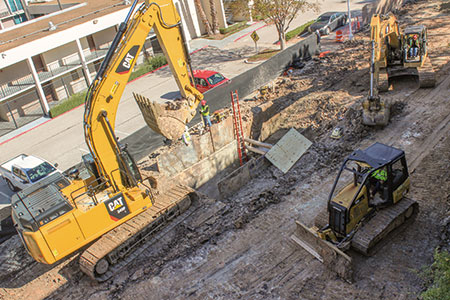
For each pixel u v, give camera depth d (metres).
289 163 18.69
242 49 36.72
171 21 14.23
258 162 18.64
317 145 19.52
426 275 11.33
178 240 15.30
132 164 15.40
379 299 11.14
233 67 32.97
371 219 12.53
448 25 31.34
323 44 33.47
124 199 14.80
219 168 20.52
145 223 15.23
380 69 22.70
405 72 22.92
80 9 39.22
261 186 17.78
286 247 13.69
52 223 13.45
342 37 33.75
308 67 29.30
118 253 14.64
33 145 26.78
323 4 45.44
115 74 13.59
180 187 17.22
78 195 15.02
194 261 14.05
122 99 31.16
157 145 22.50
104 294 13.59
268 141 22.09
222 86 25.48
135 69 36.19
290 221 14.84
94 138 14.01
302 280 12.29
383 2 37.06
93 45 36.00
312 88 25.70
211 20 42.53
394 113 20.47
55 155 24.81
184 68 15.04
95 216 14.20
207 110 23.09
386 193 12.51
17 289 14.66
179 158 20.06
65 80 33.62
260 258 13.49
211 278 13.16
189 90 15.41
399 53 23.08
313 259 12.97
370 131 19.47
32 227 13.18
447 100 20.69
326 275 12.25
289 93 25.83
